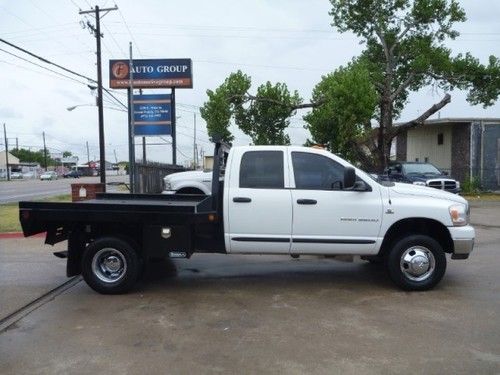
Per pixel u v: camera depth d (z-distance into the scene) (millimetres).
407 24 29125
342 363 4590
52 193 35125
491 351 4848
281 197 6992
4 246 11047
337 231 6988
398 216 6961
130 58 21359
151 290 7211
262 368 4496
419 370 4430
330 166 7094
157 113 25469
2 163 118812
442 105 27438
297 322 5738
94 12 26844
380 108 28344
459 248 7012
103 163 27266
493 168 28031
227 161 7180
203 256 9680
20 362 4668
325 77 27516
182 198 8781
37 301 6703
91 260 6969
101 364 4613
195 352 4879
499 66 27781
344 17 29797
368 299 6664
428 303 6457
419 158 32906
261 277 7945
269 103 29172
